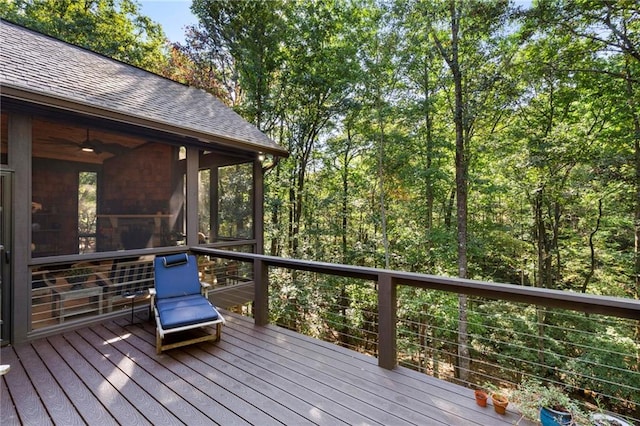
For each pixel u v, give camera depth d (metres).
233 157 5.79
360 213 11.50
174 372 2.55
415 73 9.52
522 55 8.28
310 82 10.20
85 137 3.92
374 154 10.30
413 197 10.80
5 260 3.17
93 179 4.00
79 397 2.20
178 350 2.96
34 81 3.40
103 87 4.36
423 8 8.58
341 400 2.14
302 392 2.24
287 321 8.75
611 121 8.04
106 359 2.79
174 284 3.61
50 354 2.91
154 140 4.55
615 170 7.19
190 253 4.92
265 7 9.99
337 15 10.26
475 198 10.66
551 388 1.91
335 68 9.97
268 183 10.49
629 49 6.75
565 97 8.47
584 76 7.79
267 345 3.07
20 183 3.27
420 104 9.62
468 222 10.79
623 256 8.59
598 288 9.24
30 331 3.29
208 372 2.54
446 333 9.36
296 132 11.19
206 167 5.33
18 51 4.10
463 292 2.22
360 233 11.78
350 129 10.95
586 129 8.18
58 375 2.51
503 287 2.03
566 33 7.31
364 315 9.73
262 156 6.15
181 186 4.90
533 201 9.41
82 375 2.51
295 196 11.34
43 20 11.39
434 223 11.18
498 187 9.34
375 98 9.67
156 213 4.61
